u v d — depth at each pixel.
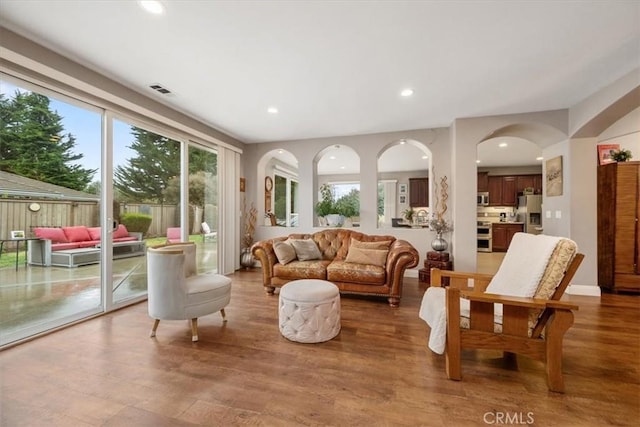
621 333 2.43
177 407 1.50
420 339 2.32
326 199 5.27
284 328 2.34
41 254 2.47
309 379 1.75
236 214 4.99
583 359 2.00
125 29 2.03
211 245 4.54
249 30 2.04
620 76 2.74
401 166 7.78
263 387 1.67
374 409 1.49
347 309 3.04
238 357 2.02
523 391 1.64
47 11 1.84
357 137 4.80
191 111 3.69
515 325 1.75
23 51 2.11
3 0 1.73
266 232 5.31
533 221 7.19
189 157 4.05
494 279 2.20
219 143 4.46
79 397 1.58
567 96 3.21
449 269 4.06
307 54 2.36
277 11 1.84
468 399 1.57
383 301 3.32
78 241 2.71
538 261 1.83
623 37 2.13
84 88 2.52
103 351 2.09
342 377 1.78
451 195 4.31
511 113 3.75
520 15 1.89
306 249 3.82
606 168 3.75
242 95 3.18
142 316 2.80
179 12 1.85
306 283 2.59
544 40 2.17
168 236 3.70
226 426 1.37
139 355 2.04
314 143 5.02
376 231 4.70
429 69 2.61
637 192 3.59
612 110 2.98
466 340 1.77
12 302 2.30
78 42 2.18
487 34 2.10
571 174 3.58
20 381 1.71
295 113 3.77
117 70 2.62
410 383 1.72
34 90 2.28
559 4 1.79
